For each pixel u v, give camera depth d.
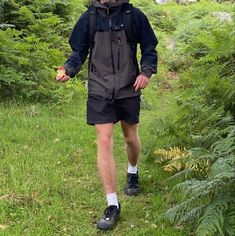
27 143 3.45
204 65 3.79
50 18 5.21
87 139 3.62
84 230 2.40
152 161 3.26
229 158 2.21
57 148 3.39
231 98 3.20
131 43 2.50
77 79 5.14
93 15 2.47
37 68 4.74
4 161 3.11
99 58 2.47
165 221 2.43
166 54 6.86
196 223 2.23
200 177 2.68
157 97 5.25
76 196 2.73
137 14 2.49
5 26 4.71
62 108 4.39
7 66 4.56
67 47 5.46
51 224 2.42
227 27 4.30
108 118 2.45
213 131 2.81
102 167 2.44
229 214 2.10
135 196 2.78
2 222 2.41
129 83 2.47
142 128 4.07
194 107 3.29
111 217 2.41
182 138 3.24
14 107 4.19
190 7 10.02
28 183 2.81
